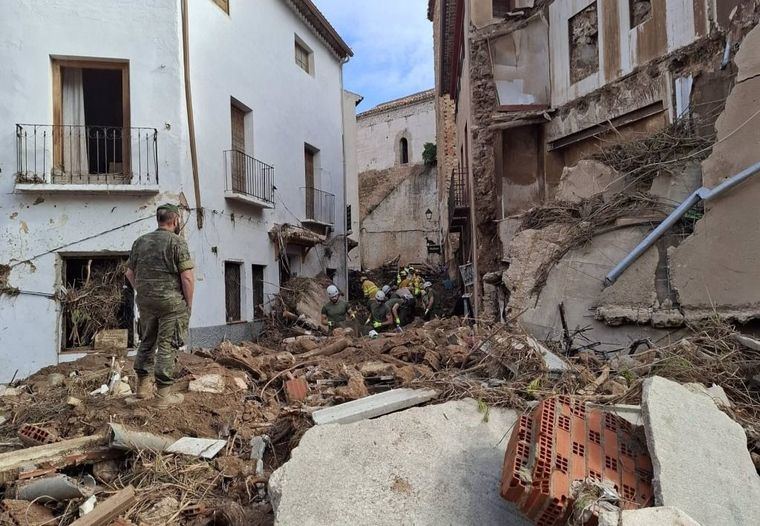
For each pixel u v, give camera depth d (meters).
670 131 7.09
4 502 3.49
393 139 31.84
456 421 3.83
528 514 2.80
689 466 2.85
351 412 4.25
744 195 5.62
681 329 6.07
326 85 18.44
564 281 7.16
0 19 9.92
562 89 11.07
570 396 3.85
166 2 10.38
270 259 14.03
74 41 10.10
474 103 11.83
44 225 9.95
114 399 5.35
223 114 11.86
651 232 6.47
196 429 4.74
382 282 24.02
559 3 11.08
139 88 10.31
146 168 10.27
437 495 3.15
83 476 4.10
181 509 3.62
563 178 7.99
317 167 17.75
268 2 14.25
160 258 5.04
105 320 10.09
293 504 3.10
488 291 10.09
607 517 2.42
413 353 6.60
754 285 5.51
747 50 5.68
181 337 5.15
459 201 15.23
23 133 9.91
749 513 2.68
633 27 9.13
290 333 12.94
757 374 4.57
